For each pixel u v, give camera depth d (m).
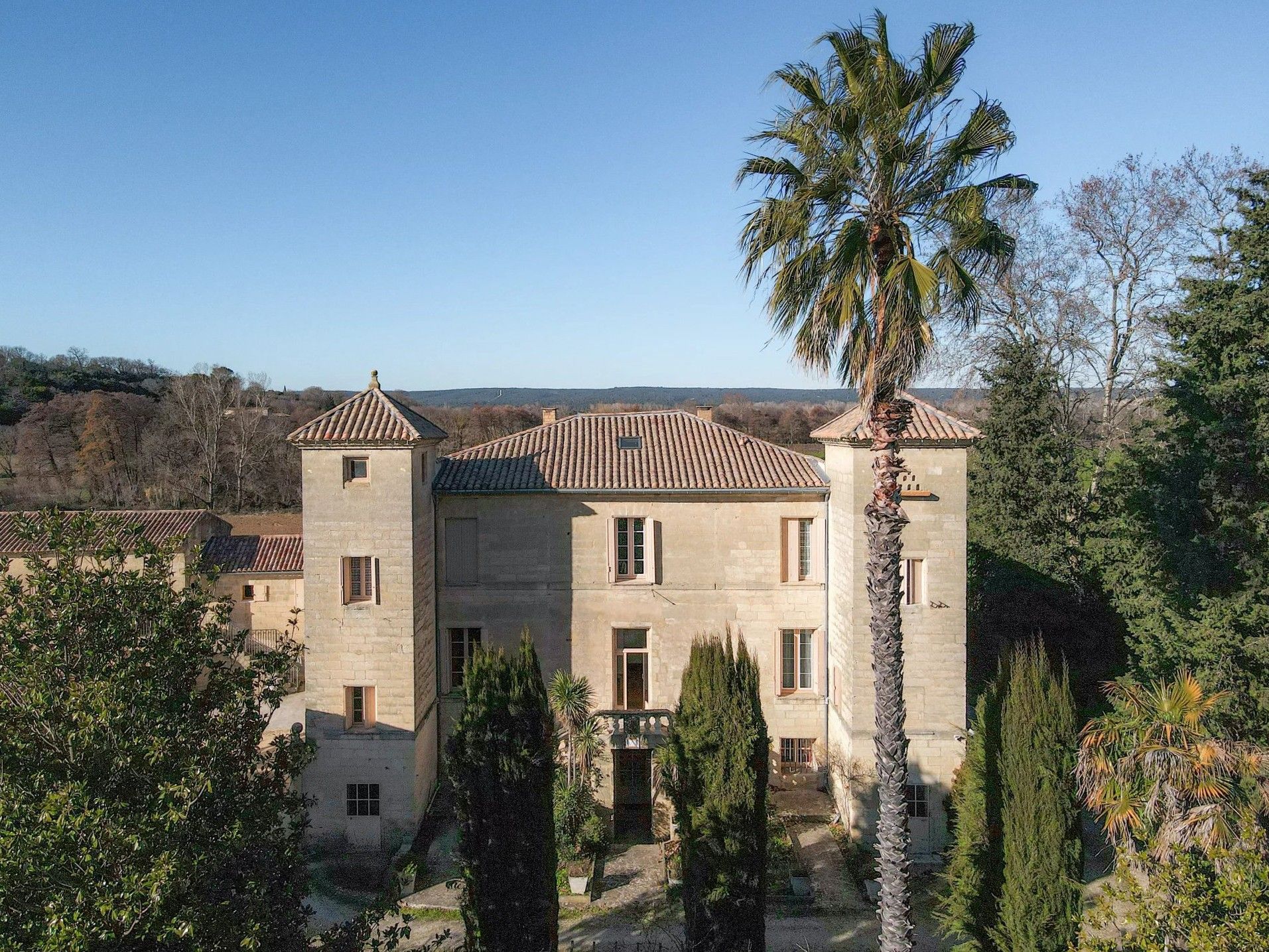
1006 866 16.58
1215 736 18.08
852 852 22.39
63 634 11.18
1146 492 25.28
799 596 26.58
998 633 30.11
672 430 30.11
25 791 9.96
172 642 12.12
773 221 13.80
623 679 27.09
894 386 13.95
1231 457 23.11
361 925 12.58
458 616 26.61
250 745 12.93
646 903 20.52
